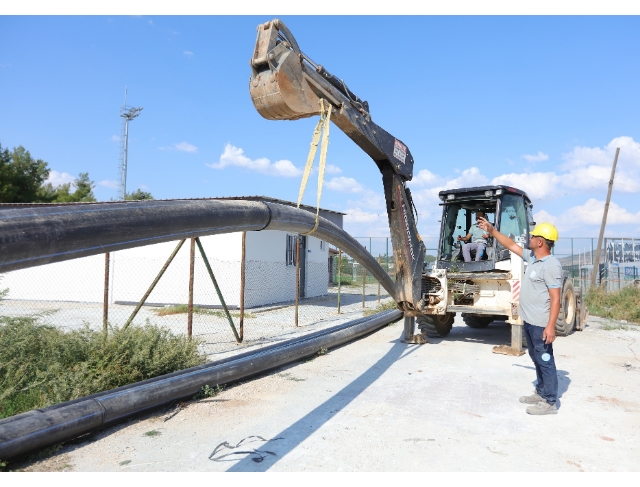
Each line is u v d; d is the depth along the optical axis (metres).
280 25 3.79
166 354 5.22
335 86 4.64
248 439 3.77
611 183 21.64
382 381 5.58
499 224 7.84
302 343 6.71
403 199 6.57
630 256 22.58
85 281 15.91
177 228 2.99
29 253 2.14
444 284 7.81
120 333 5.33
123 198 39.50
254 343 8.21
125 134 40.06
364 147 5.68
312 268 19.27
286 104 3.74
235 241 14.31
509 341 8.52
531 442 3.80
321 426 4.07
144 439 3.75
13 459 3.26
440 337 8.85
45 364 4.71
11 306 14.46
